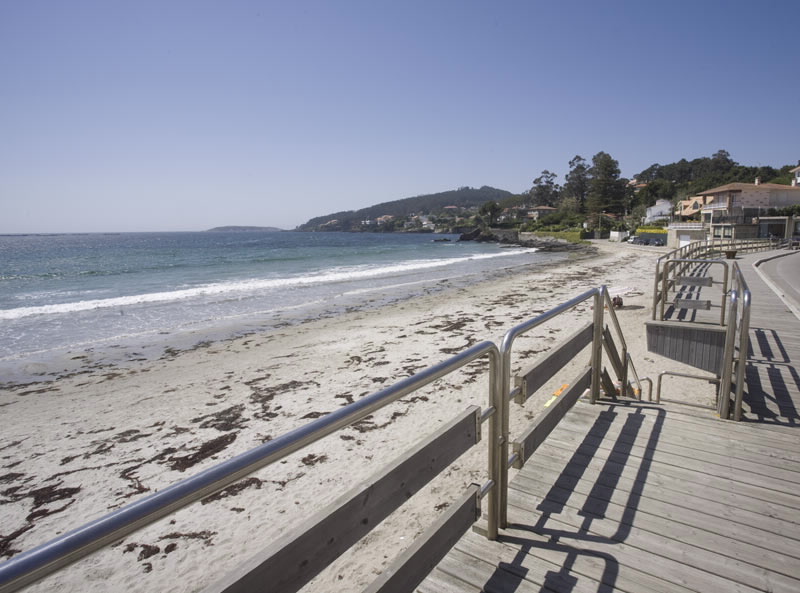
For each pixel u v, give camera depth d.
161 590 3.66
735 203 51.91
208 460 5.91
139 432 6.80
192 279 27.30
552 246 71.75
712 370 5.61
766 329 6.96
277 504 4.69
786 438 3.22
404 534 3.96
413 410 6.91
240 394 8.24
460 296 19.84
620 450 3.08
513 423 6.12
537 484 2.71
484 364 9.16
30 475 5.66
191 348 11.84
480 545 2.21
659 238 58.78
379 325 14.00
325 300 19.08
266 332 13.45
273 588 1.10
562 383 7.63
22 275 30.45
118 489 5.32
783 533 2.26
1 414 7.69
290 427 6.78
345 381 8.75
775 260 22.66
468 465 5.02
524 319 14.34
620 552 2.16
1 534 4.60
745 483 2.69
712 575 2.01
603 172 105.06
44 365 10.55
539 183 158.62
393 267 35.09
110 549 4.12
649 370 8.06
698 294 8.62
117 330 13.93
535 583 1.98
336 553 1.29
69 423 7.23
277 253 54.91
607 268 32.34
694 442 3.18
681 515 2.41
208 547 4.12
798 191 50.91
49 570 0.73
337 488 4.94
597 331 3.65
